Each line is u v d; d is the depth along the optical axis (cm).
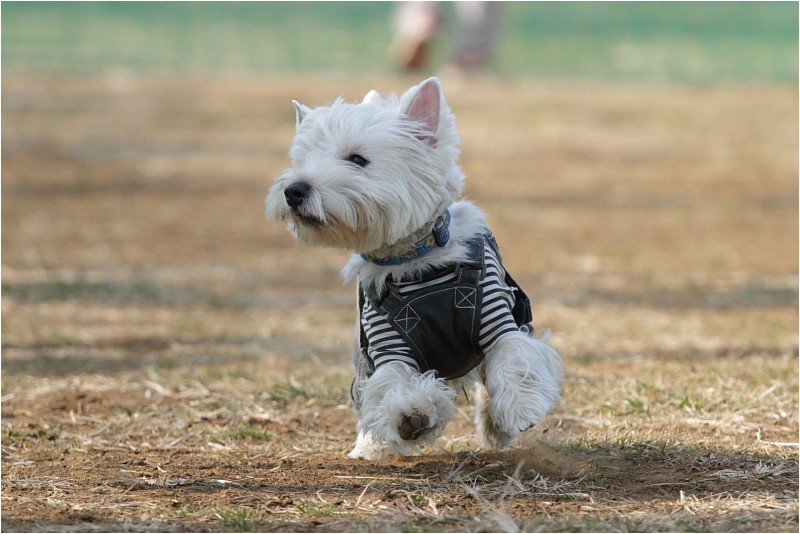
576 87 3603
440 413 680
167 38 4562
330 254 1788
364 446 789
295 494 687
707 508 637
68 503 666
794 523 599
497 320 702
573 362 1084
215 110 3144
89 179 2402
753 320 1286
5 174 2425
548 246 1814
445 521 621
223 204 2194
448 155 725
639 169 2534
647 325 1273
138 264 1680
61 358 1141
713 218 2059
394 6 5597
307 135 729
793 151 2712
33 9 5238
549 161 2612
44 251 1755
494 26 3866
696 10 5409
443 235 716
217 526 620
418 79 3703
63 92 3359
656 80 3738
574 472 727
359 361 754
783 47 4469
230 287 1532
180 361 1123
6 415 926
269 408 942
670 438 795
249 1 5662
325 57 4188
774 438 802
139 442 847
